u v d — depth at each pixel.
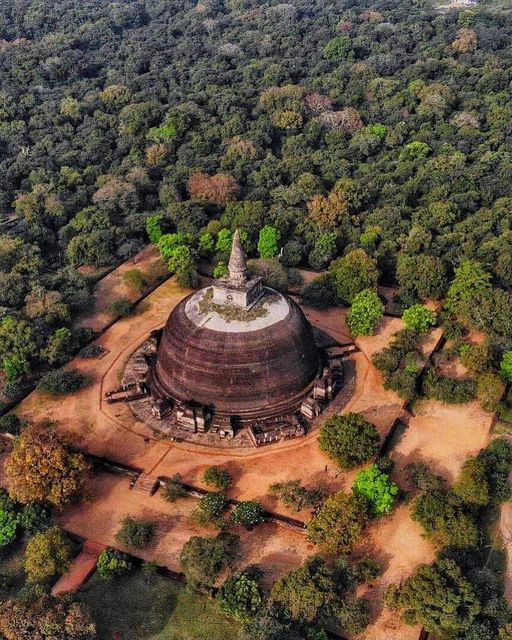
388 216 121.38
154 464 75.25
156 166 145.12
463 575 59.44
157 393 83.56
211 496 68.06
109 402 84.94
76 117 161.25
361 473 68.50
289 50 195.38
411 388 84.06
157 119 157.88
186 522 68.31
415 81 165.12
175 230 127.19
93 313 105.38
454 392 83.69
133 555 64.50
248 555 64.31
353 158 147.25
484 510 68.88
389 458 75.44
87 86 176.62
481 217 120.19
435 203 123.88
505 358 86.81
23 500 66.69
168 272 116.81
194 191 131.75
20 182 142.62
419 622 56.44
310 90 167.62
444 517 64.00
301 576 58.06
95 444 78.25
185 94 170.50
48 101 166.25
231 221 122.94
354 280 103.06
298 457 75.94
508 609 56.91
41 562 60.28
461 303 99.12
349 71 177.12
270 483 72.44
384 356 90.06
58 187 133.88
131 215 126.50
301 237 121.94
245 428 79.31
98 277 115.06
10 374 87.31
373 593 60.44
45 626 53.81
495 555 64.38
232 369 77.56
